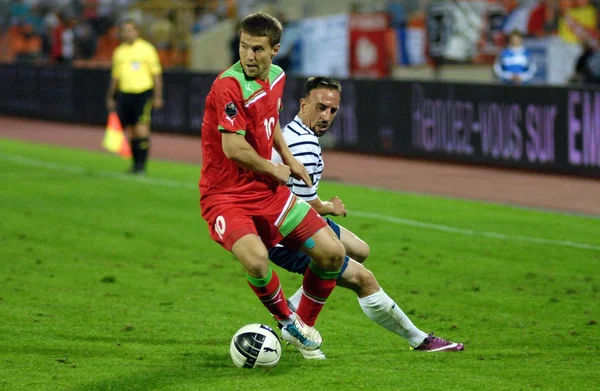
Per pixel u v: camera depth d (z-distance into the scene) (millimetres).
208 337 22828
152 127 81812
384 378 18547
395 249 34750
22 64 96188
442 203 44906
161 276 30641
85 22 105625
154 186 51000
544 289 28312
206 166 19297
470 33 77750
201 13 105000
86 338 22562
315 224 19266
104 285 29234
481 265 31891
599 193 46688
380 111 63344
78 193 48781
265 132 19141
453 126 58688
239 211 18984
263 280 18844
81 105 88375
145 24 102875
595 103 50531
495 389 17766
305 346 20000
